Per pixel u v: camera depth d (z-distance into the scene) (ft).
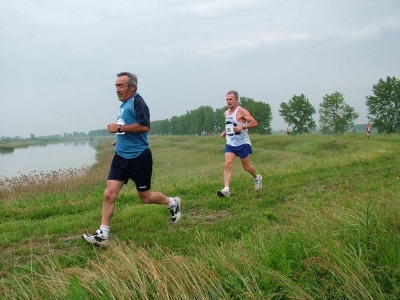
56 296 8.86
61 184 43.80
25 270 11.35
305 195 21.22
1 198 37.35
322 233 10.91
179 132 366.43
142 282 9.14
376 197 14.38
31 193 38.93
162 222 16.70
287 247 10.38
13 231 16.71
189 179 33.63
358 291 8.34
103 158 145.28
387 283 8.68
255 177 24.02
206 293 8.75
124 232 15.40
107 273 9.34
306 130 165.27
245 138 23.24
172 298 8.65
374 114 149.89
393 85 144.87
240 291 8.81
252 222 15.92
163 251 12.18
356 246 10.24
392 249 9.43
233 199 21.80
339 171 31.99
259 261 9.86
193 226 16.39
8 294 9.06
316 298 8.45
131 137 14.42
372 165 35.70
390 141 87.81
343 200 15.78
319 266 9.29
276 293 8.53
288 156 81.56
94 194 31.78
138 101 14.46
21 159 176.14
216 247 11.77
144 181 15.02
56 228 16.53
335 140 93.91
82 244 14.12
